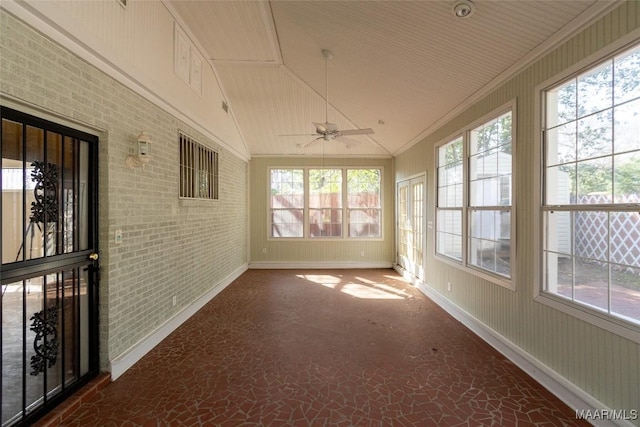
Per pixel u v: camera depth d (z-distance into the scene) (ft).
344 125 20.39
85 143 7.90
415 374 8.66
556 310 7.75
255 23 12.49
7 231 6.06
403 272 21.08
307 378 8.46
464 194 12.35
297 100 18.42
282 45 13.91
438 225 15.30
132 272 9.28
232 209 19.80
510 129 10.05
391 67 12.17
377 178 24.36
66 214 7.38
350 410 7.11
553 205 7.92
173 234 11.80
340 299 15.84
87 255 7.89
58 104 6.68
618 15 6.12
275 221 24.34
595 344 6.68
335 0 9.53
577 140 7.47
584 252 7.39
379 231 24.30
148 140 9.05
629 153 6.27
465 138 12.28
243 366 9.11
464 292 12.57
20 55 5.86
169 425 6.63
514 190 9.28
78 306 7.74
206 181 15.37
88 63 7.49
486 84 10.50
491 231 11.06
